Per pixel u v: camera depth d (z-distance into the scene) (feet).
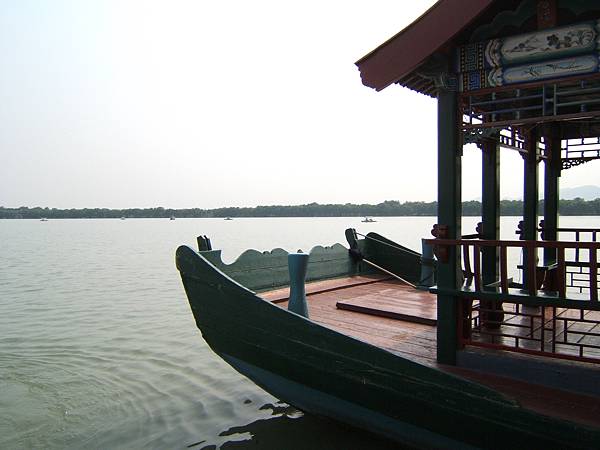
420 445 15.80
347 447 18.88
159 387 26.11
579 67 15.16
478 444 14.37
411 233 209.67
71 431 21.07
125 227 446.19
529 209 24.67
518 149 23.75
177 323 40.60
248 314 18.40
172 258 109.29
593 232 25.31
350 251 34.60
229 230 311.47
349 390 16.47
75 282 66.69
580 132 26.53
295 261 20.49
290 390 18.35
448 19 15.67
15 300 52.03
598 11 15.67
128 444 19.98
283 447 19.36
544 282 24.91
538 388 15.21
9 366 29.50
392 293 28.53
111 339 35.50
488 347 16.93
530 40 15.85
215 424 21.75
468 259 16.90
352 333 21.17
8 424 21.68
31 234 276.21
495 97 20.33
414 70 17.11
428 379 14.76
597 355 16.65
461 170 17.49
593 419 12.99
